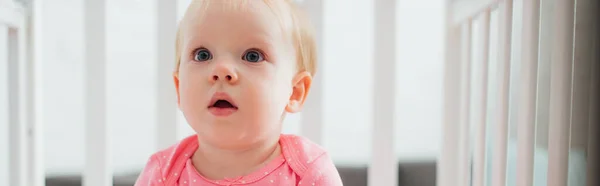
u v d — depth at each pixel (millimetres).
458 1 1034
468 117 1004
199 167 714
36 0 1108
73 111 1403
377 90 1060
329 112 1485
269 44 657
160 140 1056
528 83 774
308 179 683
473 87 1262
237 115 642
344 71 1474
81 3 1382
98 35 1034
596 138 771
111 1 1368
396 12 1045
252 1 668
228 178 688
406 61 1495
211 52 659
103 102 1047
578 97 792
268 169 689
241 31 647
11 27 1021
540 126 1085
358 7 1446
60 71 1392
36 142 1119
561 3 754
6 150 1060
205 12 663
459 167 1062
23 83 1068
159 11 1034
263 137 678
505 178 850
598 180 774
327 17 1450
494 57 1184
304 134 1061
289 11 713
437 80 1496
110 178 1089
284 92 681
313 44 749
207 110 650
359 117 1487
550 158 772
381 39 1050
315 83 1051
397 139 1503
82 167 1385
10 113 1051
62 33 1381
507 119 840
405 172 1430
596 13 766
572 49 754
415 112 1499
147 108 1431
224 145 674
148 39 1411
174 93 1046
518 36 1104
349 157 1474
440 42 1484
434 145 1498
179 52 717
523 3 785
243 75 641
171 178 712
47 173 1345
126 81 1411
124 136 1420
